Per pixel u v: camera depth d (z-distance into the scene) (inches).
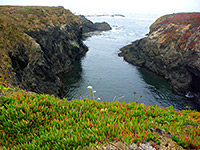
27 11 1540.4
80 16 4124.0
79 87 1197.7
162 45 1604.3
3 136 201.3
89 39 3051.2
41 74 976.9
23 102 246.4
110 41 2923.2
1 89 290.5
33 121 225.5
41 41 1305.4
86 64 1742.1
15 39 868.6
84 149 175.2
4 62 665.6
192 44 1332.4
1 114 227.3
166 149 182.9
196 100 1140.5
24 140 198.7
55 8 2269.9
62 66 1478.8
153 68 1633.9
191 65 1241.4
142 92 1178.6
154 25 2454.5
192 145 187.0
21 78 764.6
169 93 1208.8
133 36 3484.3
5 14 1247.5
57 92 1058.1
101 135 204.1
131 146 175.9
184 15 2030.0
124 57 1996.8
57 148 180.1
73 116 245.9
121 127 222.1
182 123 253.4
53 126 215.8
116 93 1131.9
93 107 289.3
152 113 281.6
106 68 1635.1
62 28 1800.0
